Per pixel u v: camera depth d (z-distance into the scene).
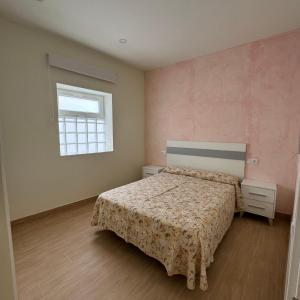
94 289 1.44
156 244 1.60
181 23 2.20
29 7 1.90
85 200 3.10
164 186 2.52
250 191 2.53
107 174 3.44
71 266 1.67
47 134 2.55
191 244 1.40
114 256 1.81
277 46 2.45
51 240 2.06
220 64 2.95
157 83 3.78
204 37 2.52
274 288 1.44
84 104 3.20
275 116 2.55
